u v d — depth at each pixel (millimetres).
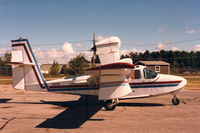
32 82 9992
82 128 6035
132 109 8727
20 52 9781
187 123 6465
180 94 13758
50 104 10328
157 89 9195
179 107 9086
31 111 8586
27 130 5898
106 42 7371
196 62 83812
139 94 9211
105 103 8672
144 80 9188
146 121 6750
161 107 9125
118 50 7379
